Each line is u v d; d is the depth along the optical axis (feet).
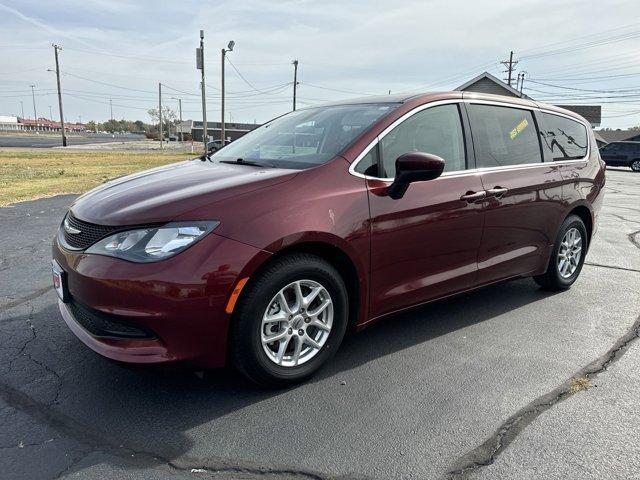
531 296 15.79
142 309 8.36
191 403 9.41
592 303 15.20
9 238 22.35
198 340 8.68
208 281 8.49
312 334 10.24
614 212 34.35
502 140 13.58
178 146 206.18
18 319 13.15
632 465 7.89
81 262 8.93
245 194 9.28
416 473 7.66
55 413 9.00
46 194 37.76
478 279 12.99
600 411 9.38
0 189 40.37
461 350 11.85
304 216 9.40
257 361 9.27
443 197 11.55
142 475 7.48
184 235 8.57
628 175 79.41
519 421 9.04
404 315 14.02
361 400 9.65
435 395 9.87
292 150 11.80
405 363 11.16
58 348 11.52
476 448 8.27
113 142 242.78
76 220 9.82
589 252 21.88
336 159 10.41
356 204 10.13
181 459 7.88
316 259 9.73
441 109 12.38
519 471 7.73
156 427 8.66
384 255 10.69
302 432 8.62
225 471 7.63
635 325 13.51
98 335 8.98
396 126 11.35
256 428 8.70
